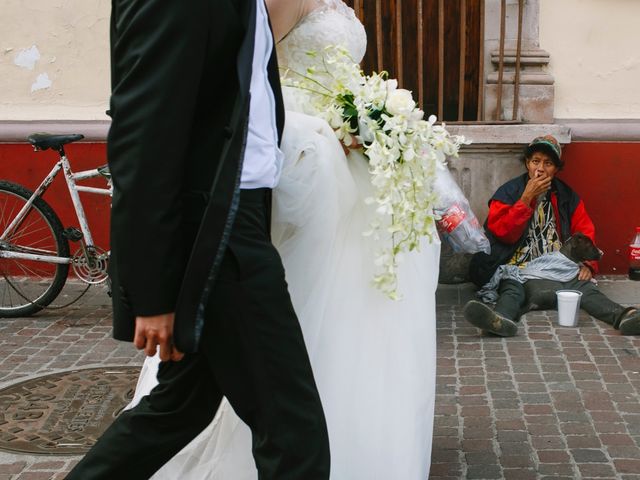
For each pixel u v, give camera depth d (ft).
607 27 19.12
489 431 11.87
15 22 19.70
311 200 8.55
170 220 6.61
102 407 12.98
